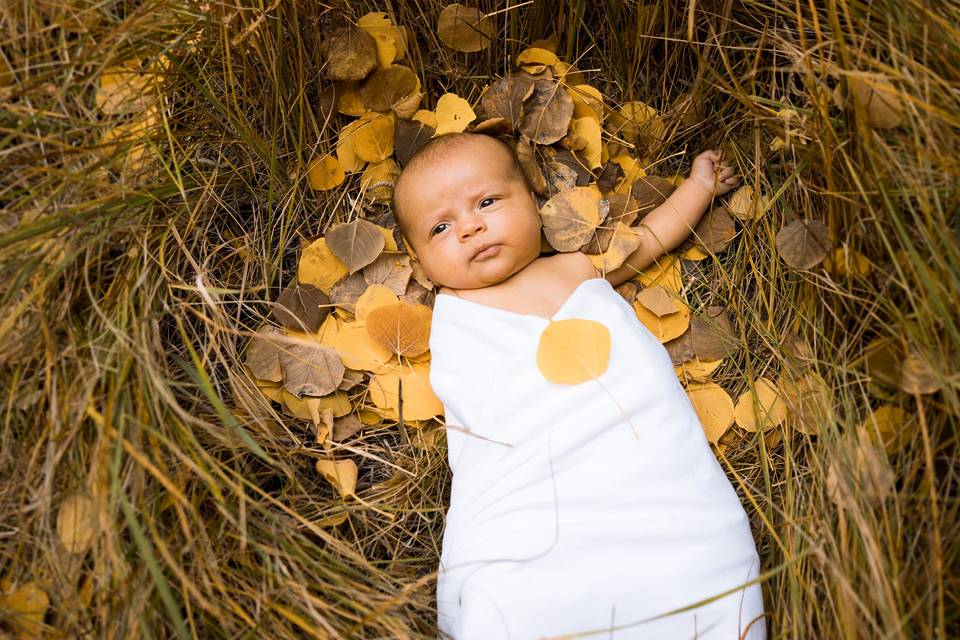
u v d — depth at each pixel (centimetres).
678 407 135
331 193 173
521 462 132
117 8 145
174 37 146
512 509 129
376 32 167
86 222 133
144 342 128
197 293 151
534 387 136
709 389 159
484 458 134
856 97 128
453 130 167
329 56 164
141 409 124
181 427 129
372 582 140
